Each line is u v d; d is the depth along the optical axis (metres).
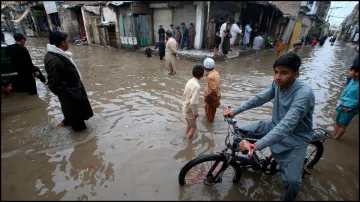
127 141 3.69
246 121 4.62
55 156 3.26
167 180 2.84
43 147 3.47
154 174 2.94
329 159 3.40
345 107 3.59
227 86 7.13
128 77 7.88
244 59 12.86
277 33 22.06
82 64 10.16
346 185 2.87
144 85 6.91
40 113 4.67
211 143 3.73
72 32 19.86
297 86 2.11
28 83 5.48
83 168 3.03
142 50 13.99
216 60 11.34
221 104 5.49
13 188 2.66
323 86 7.50
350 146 3.75
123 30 14.95
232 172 3.03
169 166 3.12
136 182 2.79
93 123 4.27
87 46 17.48
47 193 2.60
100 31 17.02
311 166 3.16
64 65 3.39
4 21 33.25
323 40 25.20
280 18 20.30
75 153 3.35
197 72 3.35
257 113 5.03
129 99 5.65
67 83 3.49
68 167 3.04
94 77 7.79
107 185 2.73
